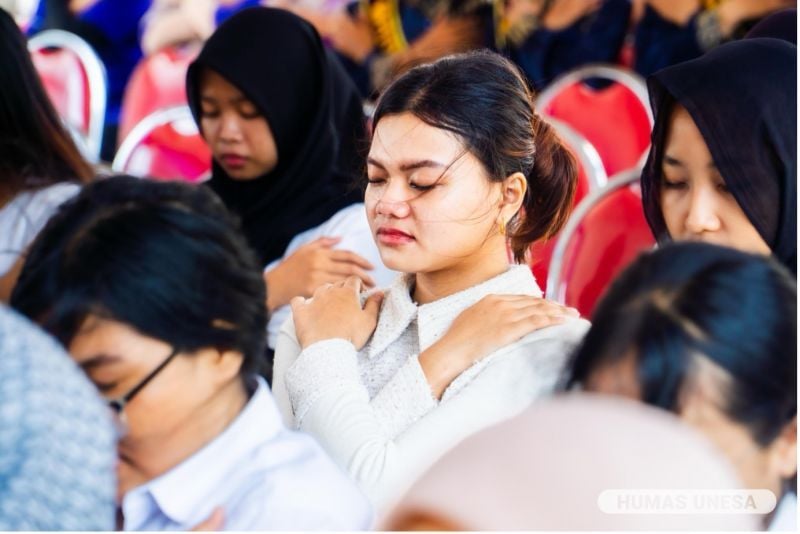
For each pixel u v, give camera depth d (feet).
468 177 7.48
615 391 4.52
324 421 7.31
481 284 7.82
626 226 10.69
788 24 10.52
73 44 16.34
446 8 18.20
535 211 8.13
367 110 13.76
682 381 4.45
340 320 8.02
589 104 13.56
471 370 7.29
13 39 9.96
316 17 19.04
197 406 5.49
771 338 4.52
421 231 7.51
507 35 17.72
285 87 12.04
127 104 16.74
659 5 16.63
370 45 18.78
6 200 9.46
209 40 12.10
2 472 3.19
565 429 2.22
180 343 5.26
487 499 2.08
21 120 9.82
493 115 7.53
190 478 5.51
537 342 7.26
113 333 5.21
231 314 5.40
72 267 5.22
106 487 3.43
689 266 4.72
